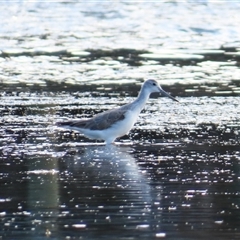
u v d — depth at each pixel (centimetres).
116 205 1333
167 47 3069
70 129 1788
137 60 2806
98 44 3134
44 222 1256
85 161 1608
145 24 3650
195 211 1306
